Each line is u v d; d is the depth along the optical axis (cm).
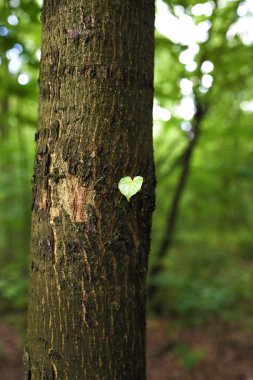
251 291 651
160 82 479
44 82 129
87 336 119
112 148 121
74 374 119
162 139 722
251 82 620
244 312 593
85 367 119
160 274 571
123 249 123
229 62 392
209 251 718
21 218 622
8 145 614
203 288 562
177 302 568
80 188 121
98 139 120
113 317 121
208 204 685
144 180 128
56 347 121
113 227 122
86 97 120
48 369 122
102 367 120
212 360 466
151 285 586
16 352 484
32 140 777
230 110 634
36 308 127
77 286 120
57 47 125
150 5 135
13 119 520
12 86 378
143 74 129
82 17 121
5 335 526
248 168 580
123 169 122
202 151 737
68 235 121
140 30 128
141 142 128
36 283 128
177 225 748
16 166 691
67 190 122
